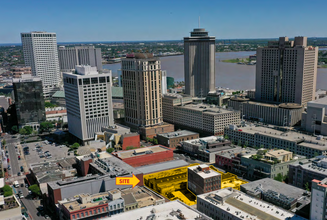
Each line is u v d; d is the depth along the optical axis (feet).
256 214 622.13
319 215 594.24
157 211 615.16
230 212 636.07
